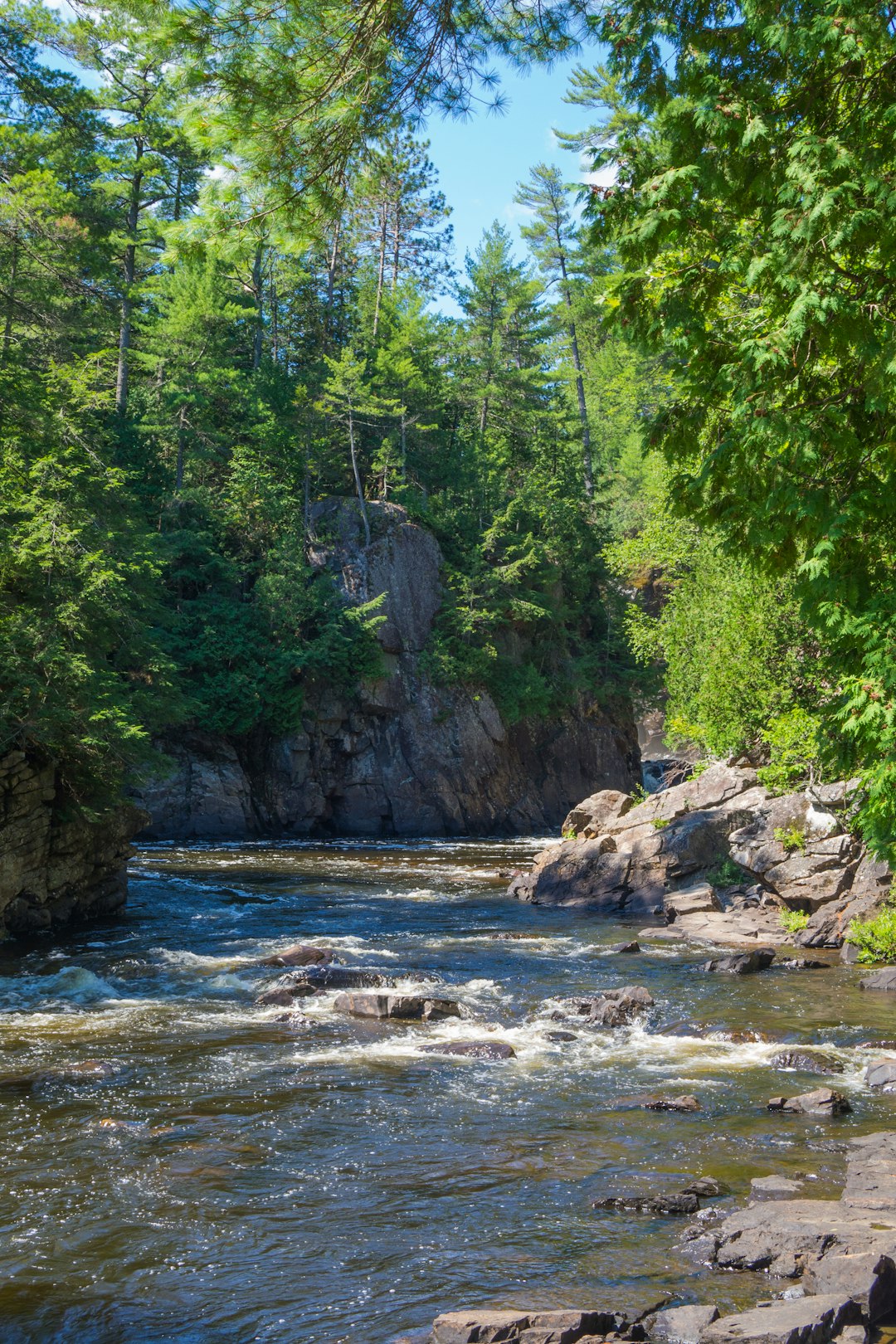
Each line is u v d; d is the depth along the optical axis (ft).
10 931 65.00
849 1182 23.77
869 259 21.62
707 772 83.82
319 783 164.35
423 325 208.64
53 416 80.02
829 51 20.24
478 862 117.91
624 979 52.90
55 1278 20.11
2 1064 35.73
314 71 25.46
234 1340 17.75
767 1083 34.40
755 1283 19.60
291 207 27.50
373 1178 25.39
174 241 27.78
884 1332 17.66
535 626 201.77
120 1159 26.55
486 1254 21.13
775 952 61.26
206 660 154.40
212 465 179.93
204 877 99.25
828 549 20.66
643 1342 17.12
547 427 236.63
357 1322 18.33
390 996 44.52
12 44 71.92
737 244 22.45
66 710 63.77
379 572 174.60
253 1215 23.15
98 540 73.41
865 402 21.76
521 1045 39.78
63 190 92.79
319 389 191.62
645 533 109.60
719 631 85.76
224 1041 39.32
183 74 25.41
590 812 94.58
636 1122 29.89
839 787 69.56
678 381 24.58
